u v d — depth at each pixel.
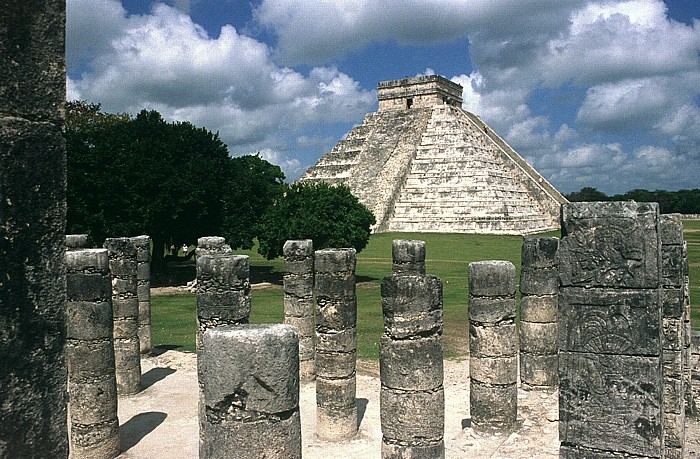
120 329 17.97
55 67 5.57
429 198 83.94
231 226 41.12
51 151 5.57
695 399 13.75
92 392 13.30
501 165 90.12
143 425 15.73
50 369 5.56
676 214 10.56
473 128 99.06
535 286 17.19
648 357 7.29
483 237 73.00
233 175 42.72
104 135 39.09
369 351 22.59
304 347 19.48
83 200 35.94
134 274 18.17
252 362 6.17
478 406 14.26
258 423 6.23
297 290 19.41
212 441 6.29
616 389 7.45
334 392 14.65
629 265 7.31
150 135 40.62
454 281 39.03
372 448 14.20
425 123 95.94
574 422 7.70
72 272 13.22
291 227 38.12
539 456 12.23
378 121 102.50
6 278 5.22
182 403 17.44
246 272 12.38
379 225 80.81
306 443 14.53
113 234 36.28
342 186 41.19
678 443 10.45
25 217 5.37
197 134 41.28
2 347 5.18
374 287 38.66
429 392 11.29
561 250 7.67
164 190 37.16
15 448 5.29
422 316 11.16
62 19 5.61
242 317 12.25
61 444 5.66
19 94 5.30
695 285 35.75
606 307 7.46
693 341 14.22
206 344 6.29
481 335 14.18
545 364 17.19
